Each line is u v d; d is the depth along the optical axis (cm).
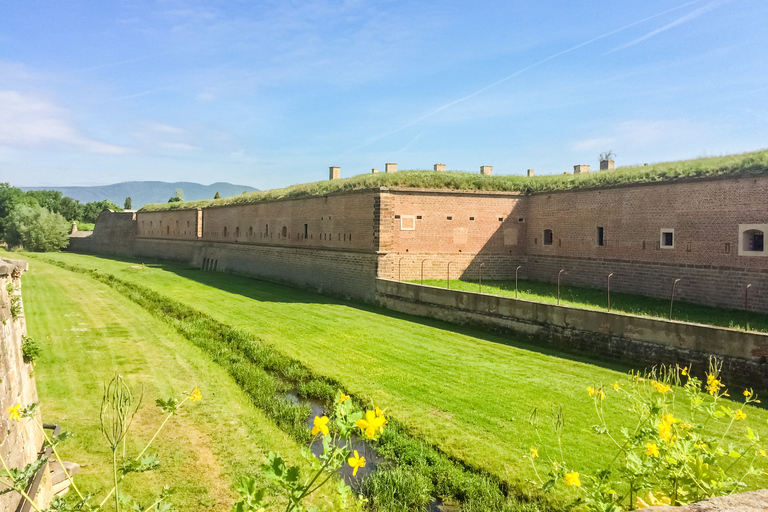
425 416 1095
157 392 1266
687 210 1961
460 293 2014
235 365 1552
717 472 514
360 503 527
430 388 1271
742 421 1005
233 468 882
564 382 1290
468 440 974
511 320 1788
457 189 2730
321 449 995
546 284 2581
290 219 3444
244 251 4094
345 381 1343
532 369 1411
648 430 546
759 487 744
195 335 1952
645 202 2134
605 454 889
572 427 1009
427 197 2673
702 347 1253
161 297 2772
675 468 501
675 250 2005
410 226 2642
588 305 1897
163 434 1012
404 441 991
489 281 2717
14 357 686
